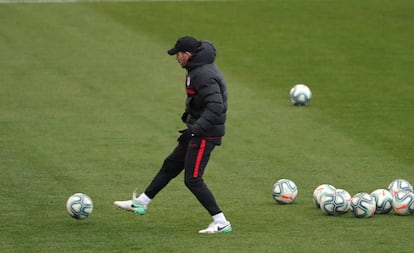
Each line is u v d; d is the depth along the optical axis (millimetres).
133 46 101875
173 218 48281
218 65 94125
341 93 83438
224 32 108125
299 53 99438
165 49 100812
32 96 82438
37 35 105625
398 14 118625
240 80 88250
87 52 99375
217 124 44469
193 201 52062
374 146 65438
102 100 81062
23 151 64250
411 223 46500
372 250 41844
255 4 122438
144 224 47031
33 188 54938
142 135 69188
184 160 45938
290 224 46594
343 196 48094
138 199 46688
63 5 119188
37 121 73562
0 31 106938
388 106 78312
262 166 60344
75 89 85188
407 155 62875
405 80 88375
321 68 93312
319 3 124125
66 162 61344
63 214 49188
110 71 92062
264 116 75188
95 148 65250
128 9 118500
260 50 100500
